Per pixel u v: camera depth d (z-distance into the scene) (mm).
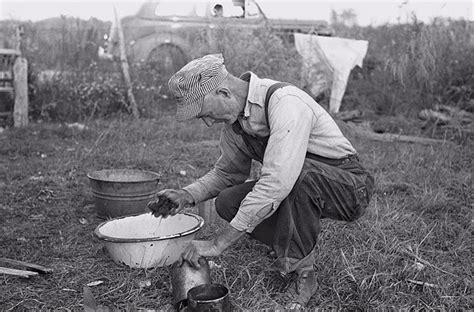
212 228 4164
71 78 8836
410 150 6656
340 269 3545
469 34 9305
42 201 4984
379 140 7477
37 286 3414
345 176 3010
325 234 4027
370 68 10023
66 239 4160
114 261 3627
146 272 3482
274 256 3648
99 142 7129
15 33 9031
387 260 3705
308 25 11578
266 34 9234
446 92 8711
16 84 8055
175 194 3217
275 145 2787
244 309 3080
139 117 8938
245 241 3920
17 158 6441
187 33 10539
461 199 5074
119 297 3273
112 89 9047
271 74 8836
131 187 4406
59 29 9984
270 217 3113
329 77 9164
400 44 9336
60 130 7656
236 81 2910
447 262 3770
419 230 4246
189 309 2863
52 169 5938
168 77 9914
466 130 7410
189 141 7473
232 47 8945
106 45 10281
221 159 3344
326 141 3023
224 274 3369
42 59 9445
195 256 2982
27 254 3885
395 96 8992
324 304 3193
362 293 3246
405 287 3385
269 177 2779
